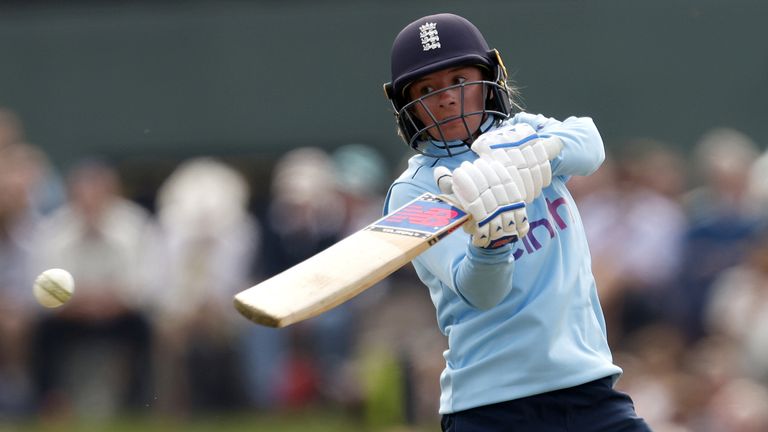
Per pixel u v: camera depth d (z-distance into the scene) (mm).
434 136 15383
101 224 39188
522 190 13766
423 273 15766
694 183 43438
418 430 33719
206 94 47406
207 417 38938
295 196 39531
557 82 44469
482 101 15305
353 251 13453
